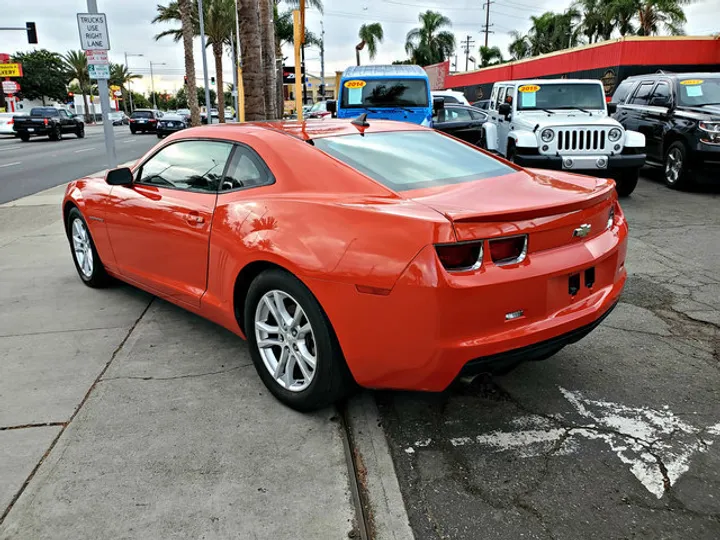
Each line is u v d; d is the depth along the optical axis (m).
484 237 2.48
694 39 19.70
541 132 9.01
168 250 3.87
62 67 74.44
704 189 10.34
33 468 2.62
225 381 3.43
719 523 2.30
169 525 2.28
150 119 40.94
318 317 2.78
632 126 11.67
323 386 2.87
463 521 2.33
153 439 2.84
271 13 21.97
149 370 3.57
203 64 33.38
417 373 2.58
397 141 3.62
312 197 2.95
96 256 4.93
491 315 2.52
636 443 2.82
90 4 10.04
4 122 39.53
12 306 4.72
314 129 3.57
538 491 2.50
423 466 2.68
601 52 21.11
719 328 4.21
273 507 2.38
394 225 2.54
